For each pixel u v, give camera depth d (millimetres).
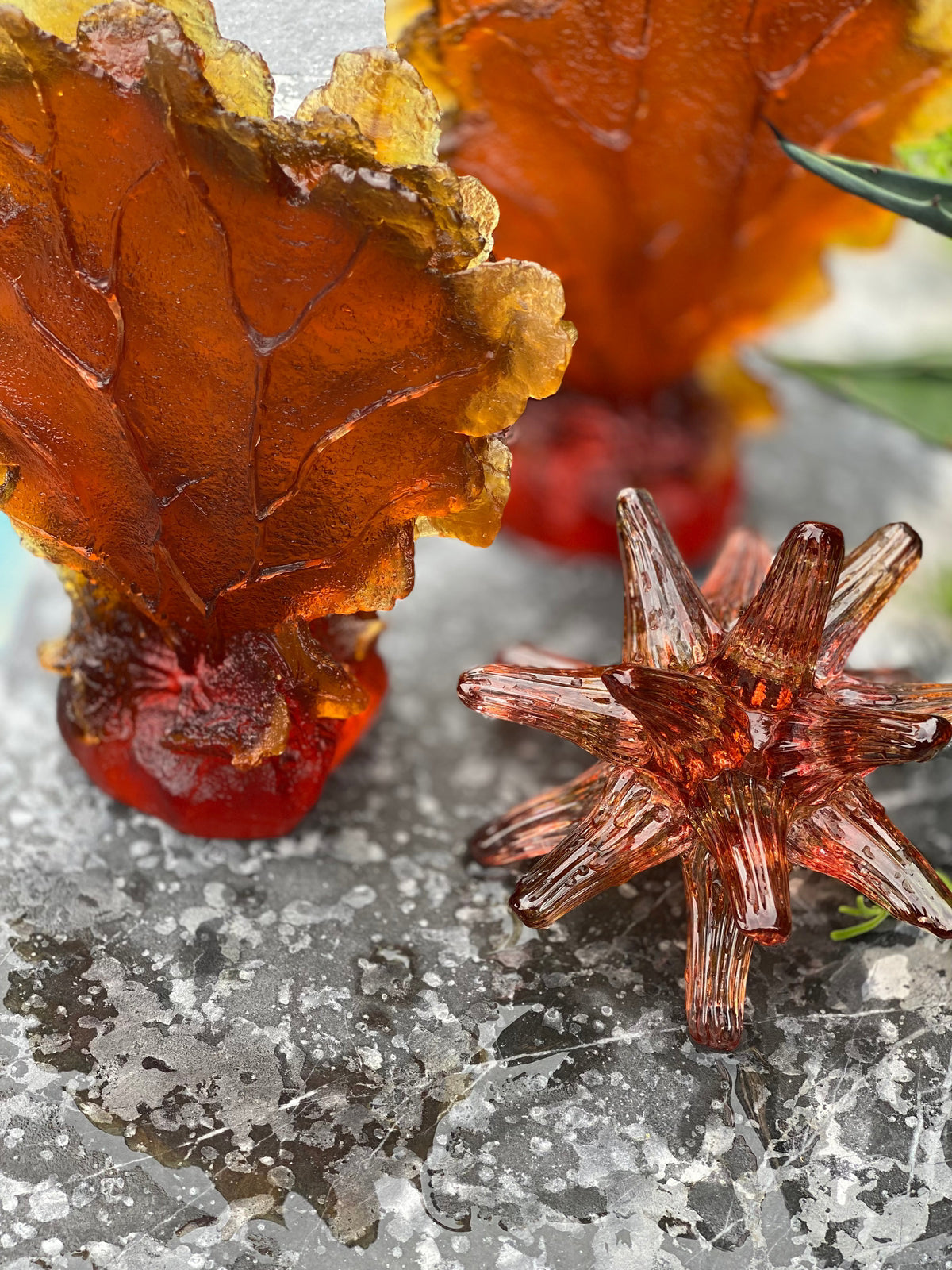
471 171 526
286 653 471
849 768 432
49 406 441
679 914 493
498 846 493
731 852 421
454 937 487
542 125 518
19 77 394
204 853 505
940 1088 456
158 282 413
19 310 428
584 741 449
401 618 587
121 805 518
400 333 413
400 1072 457
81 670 491
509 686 450
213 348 420
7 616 622
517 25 492
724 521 595
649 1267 425
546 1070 458
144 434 438
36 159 407
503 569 607
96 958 478
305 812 504
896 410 570
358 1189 436
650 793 451
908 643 571
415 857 508
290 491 441
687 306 565
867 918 487
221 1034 463
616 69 505
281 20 486
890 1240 430
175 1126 445
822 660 458
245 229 402
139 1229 428
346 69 419
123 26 395
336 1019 467
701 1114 450
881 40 496
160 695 493
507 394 422
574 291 557
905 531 471
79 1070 454
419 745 543
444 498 439
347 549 453
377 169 402
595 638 581
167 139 393
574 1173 439
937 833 517
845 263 695
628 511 464
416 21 486
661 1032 466
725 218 545
